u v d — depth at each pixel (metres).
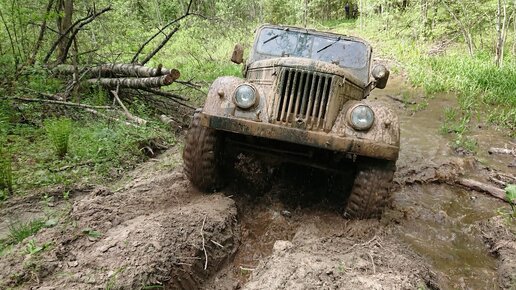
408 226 4.47
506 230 4.37
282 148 4.48
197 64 12.70
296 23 26.75
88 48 9.18
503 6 11.70
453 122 8.20
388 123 3.88
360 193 4.00
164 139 6.36
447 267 3.84
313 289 2.87
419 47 14.91
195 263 3.31
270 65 4.21
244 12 19.22
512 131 7.69
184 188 4.46
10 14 8.01
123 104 7.23
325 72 3.94
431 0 15.03
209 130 4.17
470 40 13.45
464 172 6.03
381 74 5.04
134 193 4.27
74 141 5.67
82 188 4.64
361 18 22.45
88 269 2.97
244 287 3.07
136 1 13.27
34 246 3.15
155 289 2.93
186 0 17.86
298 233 3.97
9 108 6.25
